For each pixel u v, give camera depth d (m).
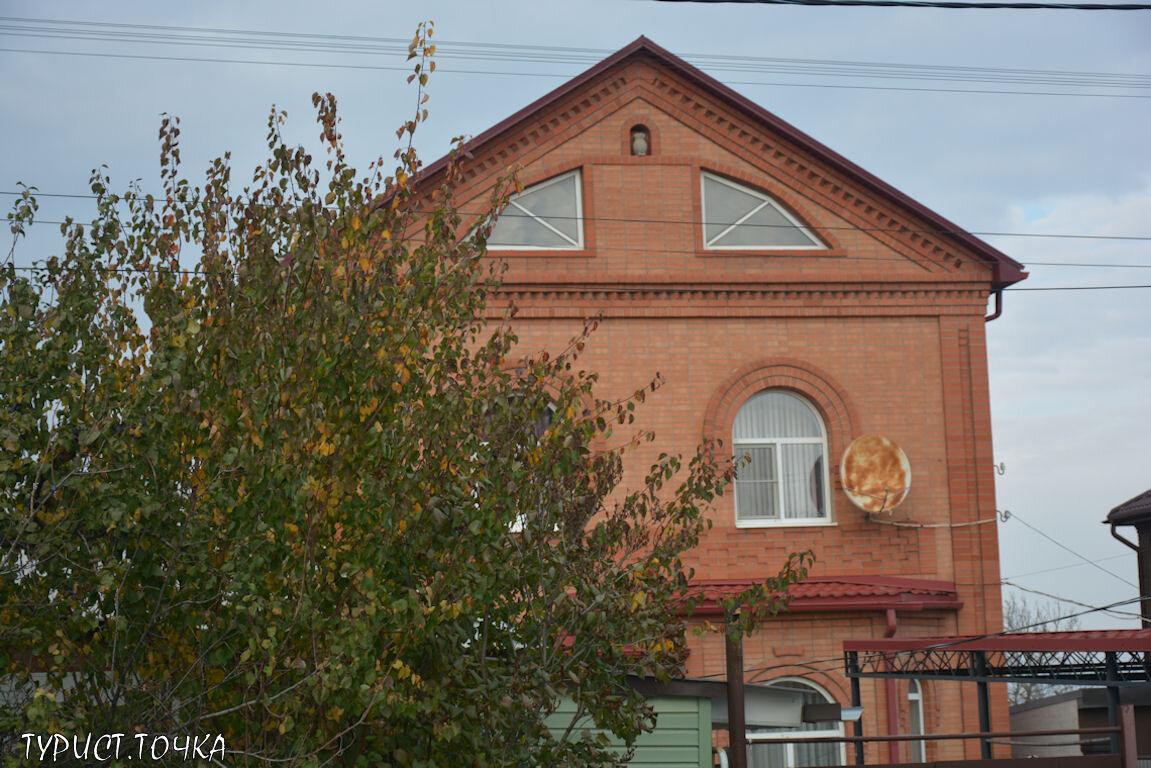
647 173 20.47
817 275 20.36
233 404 7.76
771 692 12.76
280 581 7.46
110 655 8.00
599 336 19.84
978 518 20.02
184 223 8.88
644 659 9.08
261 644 7.14
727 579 19.50
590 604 8.60
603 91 20.64
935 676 16.67
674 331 20.06
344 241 8.33
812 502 20.12
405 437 8.09
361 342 8.09
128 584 7.97
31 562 7.70
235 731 8.11
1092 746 21.95
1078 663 14.96
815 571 19.72
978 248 20.59
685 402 19.86
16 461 7.70
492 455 8.52
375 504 7.82
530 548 8.50
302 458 7.50
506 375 9.11
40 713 7.09
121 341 8.45
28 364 7.91
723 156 20.75
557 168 20.30
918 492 20.09
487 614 8.59
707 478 9.69
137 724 7.78
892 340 20.48
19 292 8.11
